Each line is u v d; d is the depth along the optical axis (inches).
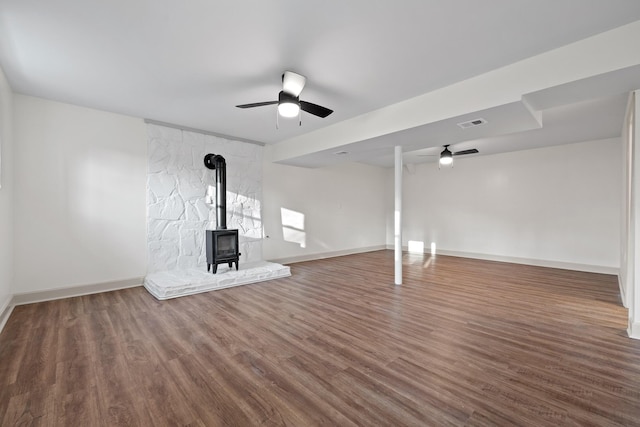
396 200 184.9
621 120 169.6
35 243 146.9
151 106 158.6
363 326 116.4
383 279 198.4
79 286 159.0
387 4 80.1
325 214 293.7
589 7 81.0
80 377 80.1
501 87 115.7
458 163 301.6
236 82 128.6
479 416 64.7
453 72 119.7
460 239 300.2
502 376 80.6
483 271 225.0
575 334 108.3
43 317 125.9
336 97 145.7
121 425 62.1
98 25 89.1
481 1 78.8
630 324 107.0
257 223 238.2
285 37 95.7
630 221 113.9
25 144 143.5
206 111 166.6
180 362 88.4
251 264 218.8
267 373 82.4
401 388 75.3
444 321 121.6
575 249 231.5
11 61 110.5
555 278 201.2
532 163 253.3
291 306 141.3
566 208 235.8
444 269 233.5
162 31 92.4
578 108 149.9
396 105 153.6
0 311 116.6
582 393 72.7
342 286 179.6
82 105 157.6
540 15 84.7
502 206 271.0
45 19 85.7
